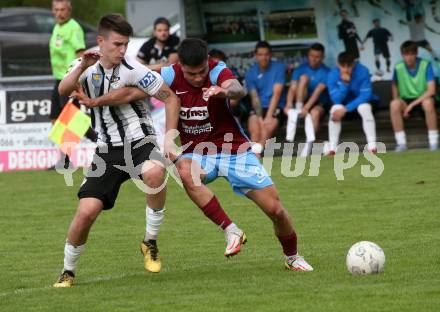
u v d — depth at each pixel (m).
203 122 19.28
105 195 18.58
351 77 39.03
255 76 39.56
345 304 16.22
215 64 19.14
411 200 28.58
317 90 39.66
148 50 38.66
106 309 16.59
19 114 40.00
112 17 18.45
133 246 23.56
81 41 36.97
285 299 16.78
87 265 21.31
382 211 27.00
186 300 17.06
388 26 42.38
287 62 42.84
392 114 39.62
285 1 42.62
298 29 42.72
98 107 18.89
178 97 19.17
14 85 41.00
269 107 39.28
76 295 17.91
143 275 19.89
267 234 24.58
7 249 23.64
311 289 17.52
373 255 18.69
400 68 39.69
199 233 25.03
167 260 21.64
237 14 42.84
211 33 43.06
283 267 20.09
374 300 16.41
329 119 39.72
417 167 35.19
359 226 24.89
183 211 28.62
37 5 68.31
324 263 20.23
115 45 18.42
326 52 42.75
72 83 18.34
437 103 41.47
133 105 19.02
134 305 16.83
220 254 22.14
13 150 40.03
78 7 74.88
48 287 18.88
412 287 17.31
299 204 28.83
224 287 18.14
